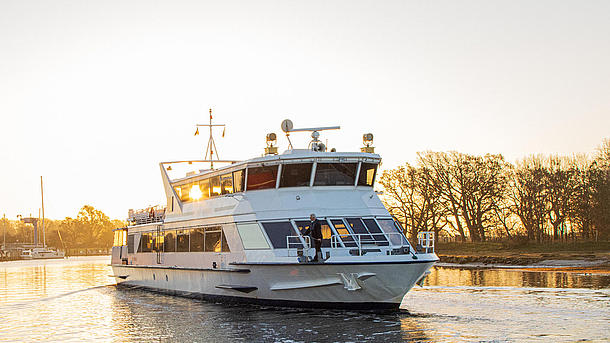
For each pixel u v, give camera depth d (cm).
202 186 3238
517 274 5069
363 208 2767
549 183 8475
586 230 8362
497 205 8644
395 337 2044
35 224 13800
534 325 2247
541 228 8662
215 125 4078
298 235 2631
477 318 2409
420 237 2600
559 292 3366
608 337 2023
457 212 9000
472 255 8156
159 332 2245
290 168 2780
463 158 8881
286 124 3009
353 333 2112
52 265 8906
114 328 2362
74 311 2895
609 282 3997
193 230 3244
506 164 8844
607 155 8462
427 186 8838
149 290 3772
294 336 2084
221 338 2092
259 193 2817
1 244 17000
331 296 2531
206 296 3086
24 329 2383
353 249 2522
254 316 2506
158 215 3847
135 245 4025
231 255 2866
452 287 3762
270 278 2645
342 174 2809
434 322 2312
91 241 18788
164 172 3672
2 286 4509
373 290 2458
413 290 3559
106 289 4119
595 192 7938
